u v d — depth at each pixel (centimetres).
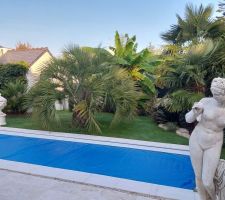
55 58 991
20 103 1302
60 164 651
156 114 1152
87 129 968
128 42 1395
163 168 625
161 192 480
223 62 789
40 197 441
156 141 851
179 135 934
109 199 441
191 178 564
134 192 475
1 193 454
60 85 973
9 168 589
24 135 902
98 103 942
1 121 1073
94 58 1005
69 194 457
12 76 1454
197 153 341
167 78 934
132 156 709
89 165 646
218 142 333
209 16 1127
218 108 322
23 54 1900
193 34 1129
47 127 970
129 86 977
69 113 1362
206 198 361
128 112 979
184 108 869
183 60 885
